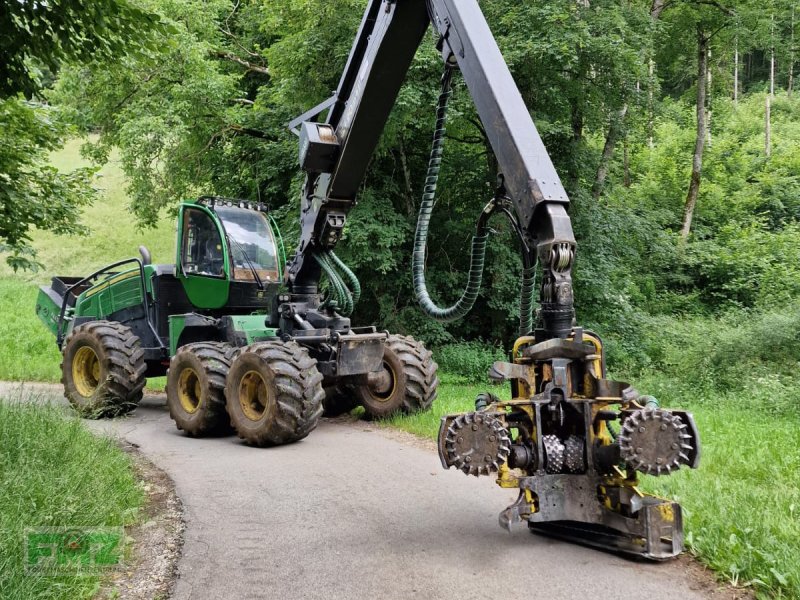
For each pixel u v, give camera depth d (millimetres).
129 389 9414
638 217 19625
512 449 4000
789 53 41875
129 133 14766
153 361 10484
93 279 11695
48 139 7277
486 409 4117
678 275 22688
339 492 5422
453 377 14305
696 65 30312
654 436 3553
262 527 4586
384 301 15367
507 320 15680
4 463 4941
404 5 5977
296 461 6539
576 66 14672
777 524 4066
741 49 27250
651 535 3754
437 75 13758
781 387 11055
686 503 4594
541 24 14430
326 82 14383
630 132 18875
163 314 10156
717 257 22438
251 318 8859
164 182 16344
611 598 3375
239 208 9547
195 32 16469
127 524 4590
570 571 3723
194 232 9523
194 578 3738
